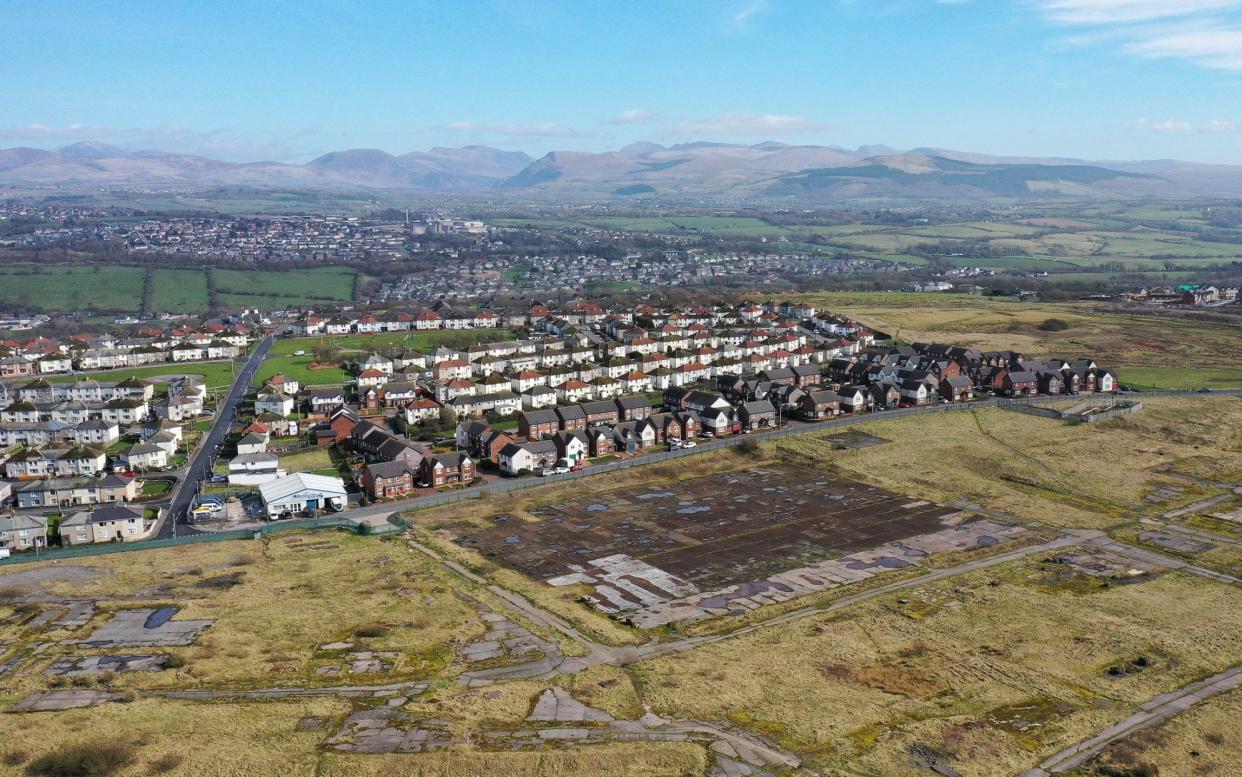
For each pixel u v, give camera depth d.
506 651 103.06
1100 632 108.69
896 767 81.06
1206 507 156.38
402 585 121.75
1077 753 83.62
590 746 82.88
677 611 115.12
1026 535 143.00
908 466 179.88
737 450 190.88
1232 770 81.31
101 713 86.69
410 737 84.25
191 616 111.00
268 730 85.06
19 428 199.00
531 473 175.12
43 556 132.50
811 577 126.25
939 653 103.50
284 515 151.50
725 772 79.88
